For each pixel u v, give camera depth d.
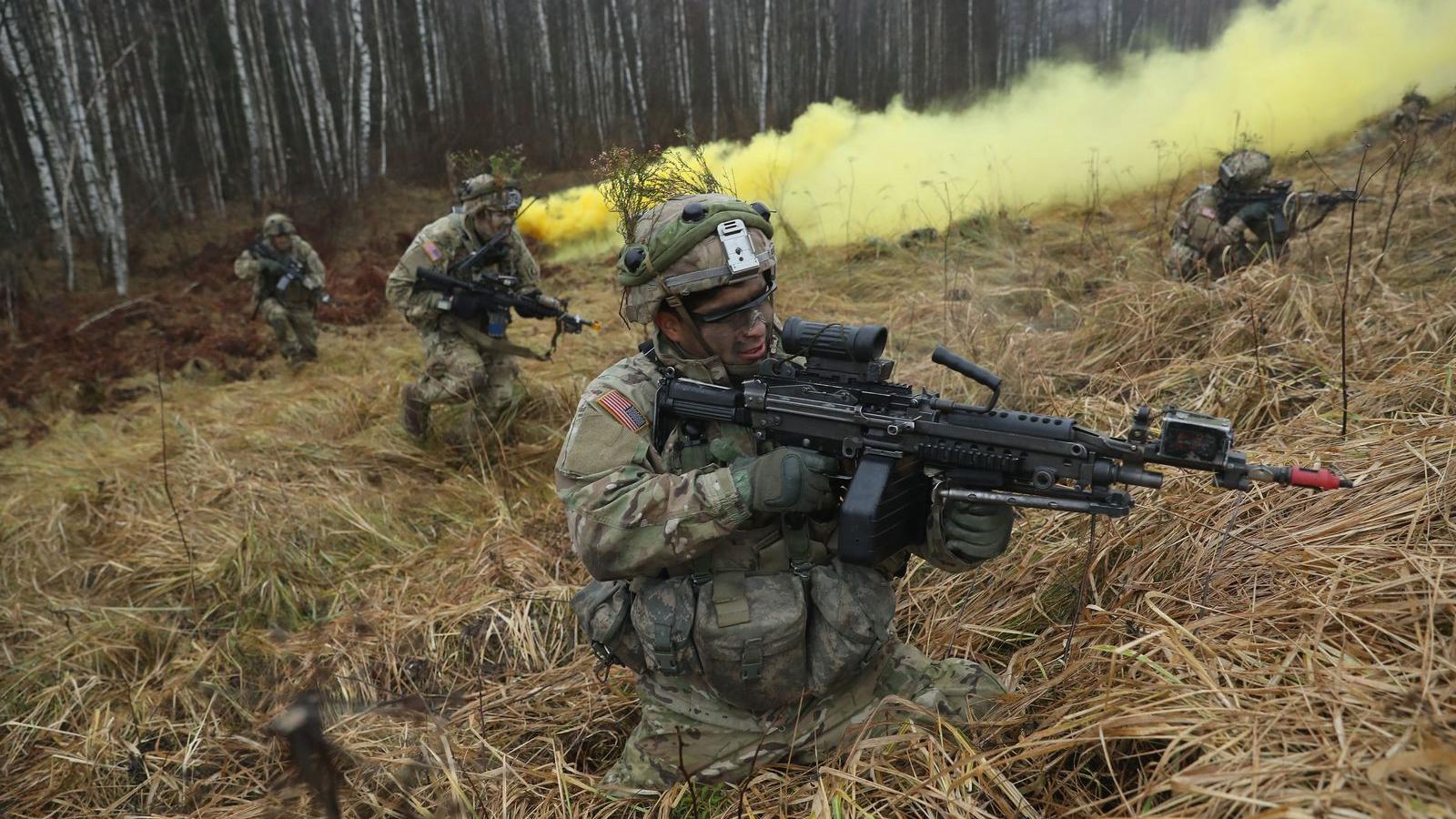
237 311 11.03
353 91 17.28
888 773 2.08
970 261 7.42
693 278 2.01
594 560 2.05
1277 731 1.65
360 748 2.77
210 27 17.88
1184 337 4.38
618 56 19.92
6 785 3.15
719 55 20.12
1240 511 2.61
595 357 7.09
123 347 9.55
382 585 4.18
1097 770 1.99
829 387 2.05
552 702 3.06
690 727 2.26
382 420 6.24
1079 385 4.39
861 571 2.15
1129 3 17.27
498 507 4.76
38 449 6.82
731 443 2.14
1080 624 2.39
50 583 4.59
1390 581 1.98
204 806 2.86
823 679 2.12
